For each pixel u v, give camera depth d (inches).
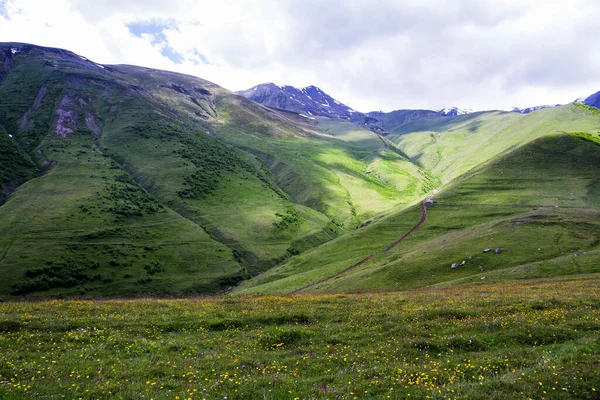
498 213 5364.2
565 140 7357.3
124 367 693.3
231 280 5753.0
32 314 1108.5
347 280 3459.6
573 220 3447.3
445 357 732.0
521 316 995.3
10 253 5118.1
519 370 606.2
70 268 4990.2
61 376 644.1
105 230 6146.7
